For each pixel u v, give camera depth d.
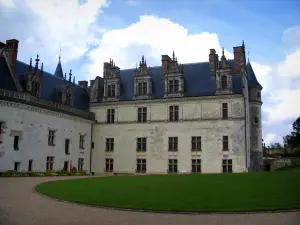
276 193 20.30
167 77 52.78
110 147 54.84
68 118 50.25
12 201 18.38
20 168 40.94
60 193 21.23
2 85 41.50
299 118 88.81
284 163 59.84
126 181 29.42
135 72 55.06
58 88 52.28
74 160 51.19
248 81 57.09
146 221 13.95
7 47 45.34
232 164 47.03
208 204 17.22
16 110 40.88
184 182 27.41
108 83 56.72
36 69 45.28
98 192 21.75
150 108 53.16
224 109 48.84
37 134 44.00
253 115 55.47
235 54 52.06
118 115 55.16
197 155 49.09
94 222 13.78
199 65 55.25
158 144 51.66
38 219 14.20
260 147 54.72
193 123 50.00
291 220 13.91
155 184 26.25
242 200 18.19
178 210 15.86
